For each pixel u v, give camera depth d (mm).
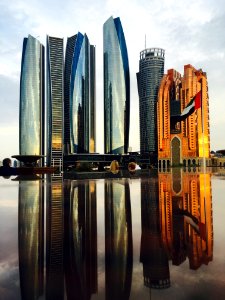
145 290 4859
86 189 25953
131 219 11742
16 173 79375
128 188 26422
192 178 44688
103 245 7988
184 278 5367
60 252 7398
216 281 5191
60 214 13258
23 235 9383
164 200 17672
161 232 9406
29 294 4754
